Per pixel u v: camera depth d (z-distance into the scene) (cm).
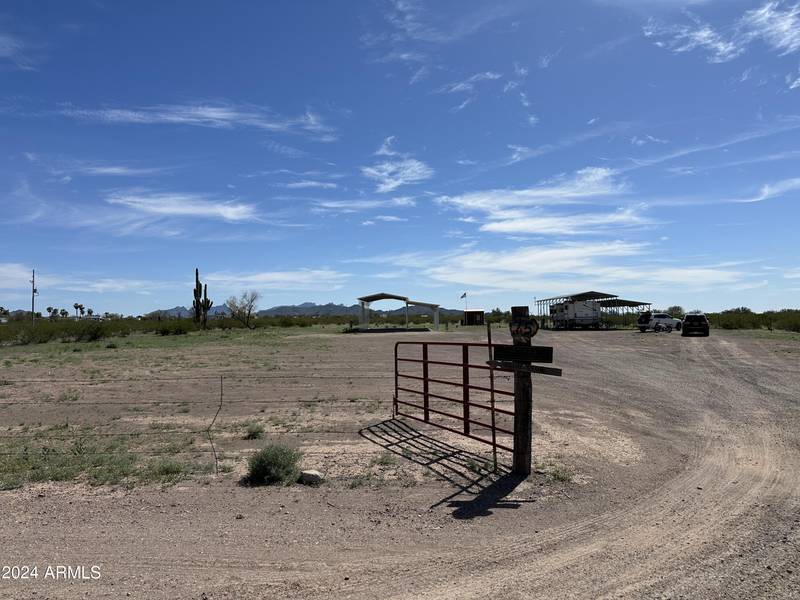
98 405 1531
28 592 489
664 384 1861
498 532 637
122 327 5034
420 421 1255
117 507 734
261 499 766
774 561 535
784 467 887
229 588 499
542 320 7981
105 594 486
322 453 1020
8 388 1820
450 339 4181
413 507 729
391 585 505
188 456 1005
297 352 3117
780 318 5788
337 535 631
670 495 760
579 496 766
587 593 482
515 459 877
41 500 766
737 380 1925
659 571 521
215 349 3328
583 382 1917
